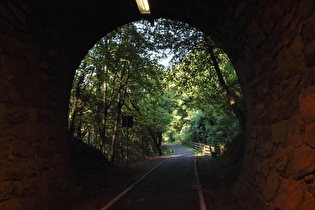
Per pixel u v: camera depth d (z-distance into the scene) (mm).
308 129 2758
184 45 12539
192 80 14336
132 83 15930
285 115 3441
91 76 13398
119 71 14625
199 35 11945
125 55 12516
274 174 3684
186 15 6461
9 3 4133
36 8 4652
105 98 13867
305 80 2836
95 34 7027
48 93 5918
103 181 8234
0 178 4047
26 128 4922
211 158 16516
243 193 5191
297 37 2965
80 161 8812
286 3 3080
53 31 5441
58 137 6371
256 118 5039
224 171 9773
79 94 13633
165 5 6254
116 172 10266
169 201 5723
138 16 7062
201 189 6988
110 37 12312
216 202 5508
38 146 5309
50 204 5230
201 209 4941
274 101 3885
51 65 5922
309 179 2631
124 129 19891
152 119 22641
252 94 5289
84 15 5867
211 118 18984
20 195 4445
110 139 19484
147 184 8156
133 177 9758
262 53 4262
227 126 17266
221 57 14172
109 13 6375
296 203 2791
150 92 16578
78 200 5961
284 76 3447
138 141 24422
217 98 15008
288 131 3324
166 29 12266
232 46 5855
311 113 2691
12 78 4590
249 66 5180
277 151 3707
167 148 39531
